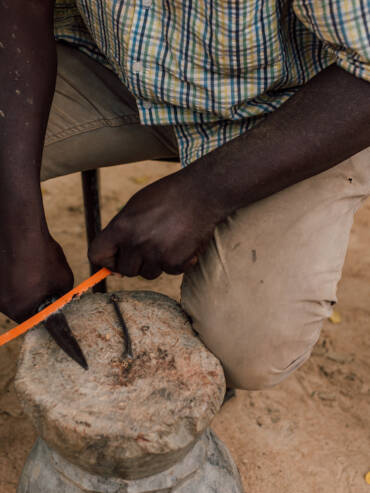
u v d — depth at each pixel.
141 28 1.33
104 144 1.77
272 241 1.38
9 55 1.31
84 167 1.82
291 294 1.35
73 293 1.29
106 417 1.14
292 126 1.18
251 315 1.35
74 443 1.14
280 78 1.35
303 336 1.39
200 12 1.25
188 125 1.53
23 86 1.32
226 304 1.37
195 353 1.30
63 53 1.68
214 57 1.30
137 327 1.35
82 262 2.66
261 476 1.79
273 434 1.92
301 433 1.93
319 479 1.79
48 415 1.14
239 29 1.23
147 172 3.48
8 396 1.99
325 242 1.38
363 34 1.09
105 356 1.27
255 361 1.38
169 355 1.29
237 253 1.39
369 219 3.07
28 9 1.33
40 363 1.25
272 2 1.21
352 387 2.10
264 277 1.36
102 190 3.25
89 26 1.48
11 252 1.29
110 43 1.43
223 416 1.97
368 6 1.07
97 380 1.21
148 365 1.26
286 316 1.35
